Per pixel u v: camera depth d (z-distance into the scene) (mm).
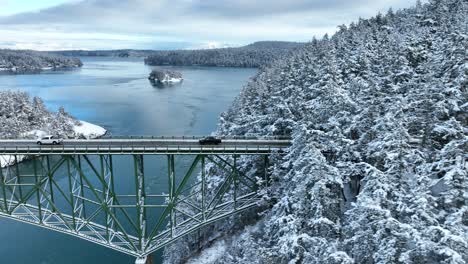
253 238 38406
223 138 42750
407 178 25500
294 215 29000
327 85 37000
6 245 48625
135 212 53750
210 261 40938
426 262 22000
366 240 23516
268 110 49531
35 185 36594
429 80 31078
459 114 30812
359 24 95562
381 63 51156
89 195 59312
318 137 31328
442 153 23484
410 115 32219
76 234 37969
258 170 42938
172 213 38281
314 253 25906
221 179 47250
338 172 27906
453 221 20250
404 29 84125
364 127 32844
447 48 40219
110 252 47219
